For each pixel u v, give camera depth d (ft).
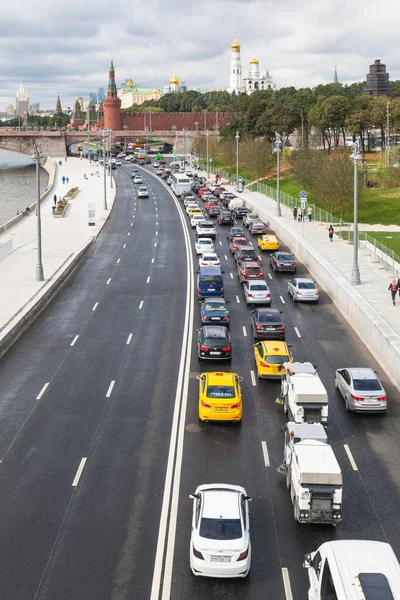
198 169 580.71
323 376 116.06
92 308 158.92
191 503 76.07
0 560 65.51
